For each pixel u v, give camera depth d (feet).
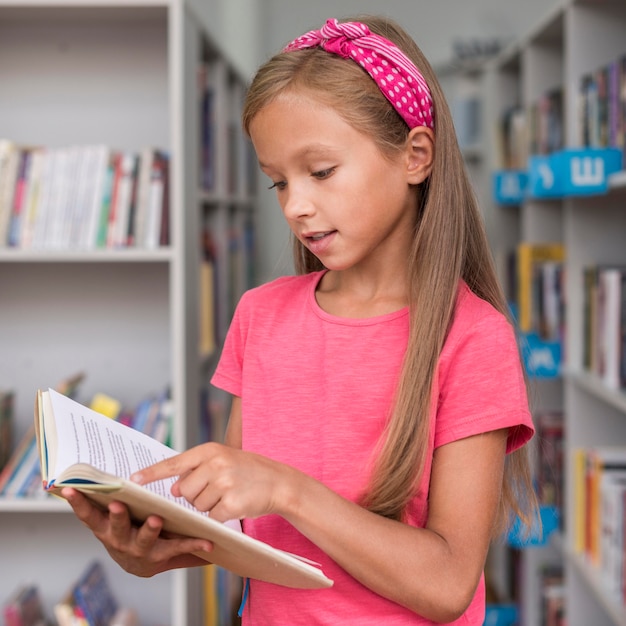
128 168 6.98
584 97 7.64
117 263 7.75
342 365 3.32
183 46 7.02
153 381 7.78
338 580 3.17
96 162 6.97
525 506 3.80
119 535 2.75
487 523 3.10
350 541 2.78
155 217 7.00
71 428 3.03
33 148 7.15
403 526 2.92
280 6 15.71
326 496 2.80
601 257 7.93
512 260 11.33
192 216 7.43
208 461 2.68
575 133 7.87
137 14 7.37
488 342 3.18
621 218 7.92
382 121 3.10
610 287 7.10
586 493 7.68
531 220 9.77
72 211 6.97
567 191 6.94
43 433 2.94
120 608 7.81
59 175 6.96
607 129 7.16
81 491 2.70
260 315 3.62
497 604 10.36
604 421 7.92
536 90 9.88
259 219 13.28
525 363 4.25
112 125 7.75
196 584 7.38
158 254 6.86
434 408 3.14
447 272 3.26
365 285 3.42
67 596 7.13
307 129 3.00
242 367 3.66
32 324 7.77
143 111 7.73
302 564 2.66
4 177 6.93
